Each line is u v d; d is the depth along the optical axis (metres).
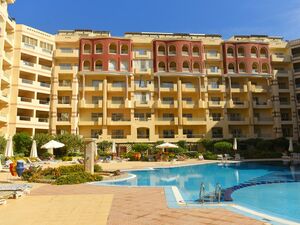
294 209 11.49
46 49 52.03
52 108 50.53
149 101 52.47
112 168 27.69
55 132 49.94
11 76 47.03
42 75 50.75
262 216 8.59
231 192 15.20
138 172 26.08
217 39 56.88
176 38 55.97
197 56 55.00
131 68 53.53
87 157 21.14
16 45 48.28
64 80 53.06
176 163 33.91
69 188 14.62
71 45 54.09
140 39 55.22
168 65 53.97
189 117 54.56
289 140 46.41
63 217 8.60
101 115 52.59
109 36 54.09
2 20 43.69
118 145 49.69
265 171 27.17
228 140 49.25
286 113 55.91
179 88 53.28
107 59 52.59
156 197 11.84
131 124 51.00
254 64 56.41
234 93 55.56
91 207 9.95
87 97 52.88
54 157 40.34
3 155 31.59
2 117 43.62
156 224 7.75
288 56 57.25
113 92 52.84
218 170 28.16
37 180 17.52
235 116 55.16
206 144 48.97
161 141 49.19
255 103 54.47
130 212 9.18
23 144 40.28
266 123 54.06
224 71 55.34
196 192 15.31
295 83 56.62
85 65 53.03
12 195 11.73
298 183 18.77
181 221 8.04
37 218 8.51
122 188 14.53
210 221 8.02
